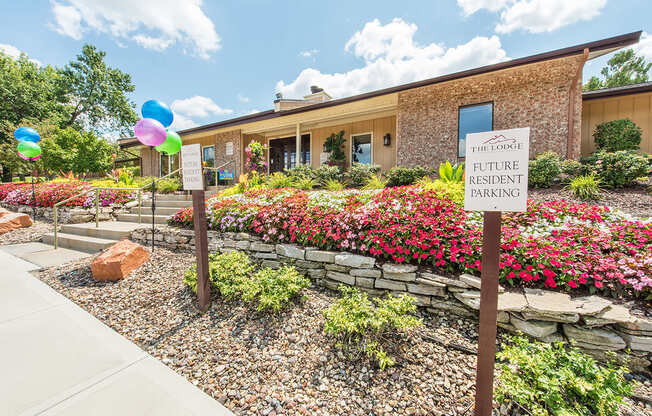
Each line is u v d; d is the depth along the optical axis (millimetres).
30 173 16125
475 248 2455
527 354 1525
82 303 2857
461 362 1822
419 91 7414
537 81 6094
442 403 1532
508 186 1258
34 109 19156
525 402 1294
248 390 1698
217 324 2402
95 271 3371
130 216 6047
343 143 9805
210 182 11477
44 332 2316
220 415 1508
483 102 6668
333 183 6754
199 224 2561
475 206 1350
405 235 2742
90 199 6457
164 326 2418
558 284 2154
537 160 5145
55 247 4887
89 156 13289
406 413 1489
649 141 6551
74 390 1661
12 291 3131
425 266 2600
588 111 7055
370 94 7582
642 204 3859
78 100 22750
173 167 13273
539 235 2764
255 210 4078
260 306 2377
